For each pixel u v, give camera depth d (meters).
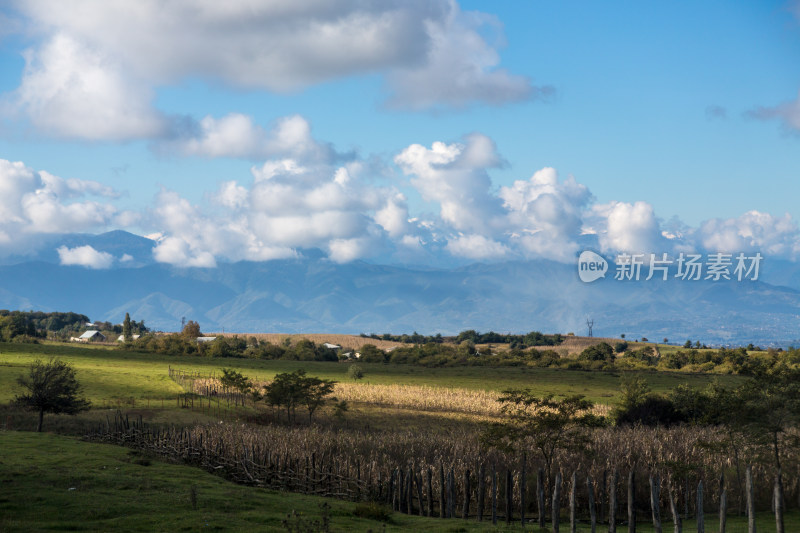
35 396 62.91
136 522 24.72
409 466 40.84
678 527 23.58
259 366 160.50
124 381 111.00
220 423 66.56
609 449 47.50
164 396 97.44
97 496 28.61
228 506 29.38
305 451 46.28
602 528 34.47
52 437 50.50
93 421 70.69
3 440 46.03
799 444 37.56
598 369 176.12
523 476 33.25
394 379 145.75
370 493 38.97
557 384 138.25
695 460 46.03
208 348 189.88
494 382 141.25
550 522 36.06
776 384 38.19
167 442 51.69
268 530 24.67
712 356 178.12
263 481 40.88
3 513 24.73
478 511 33.59
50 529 22.98
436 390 121.31
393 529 27.84
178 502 28.97
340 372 158.50
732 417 39.75
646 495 40.62
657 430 59.34
